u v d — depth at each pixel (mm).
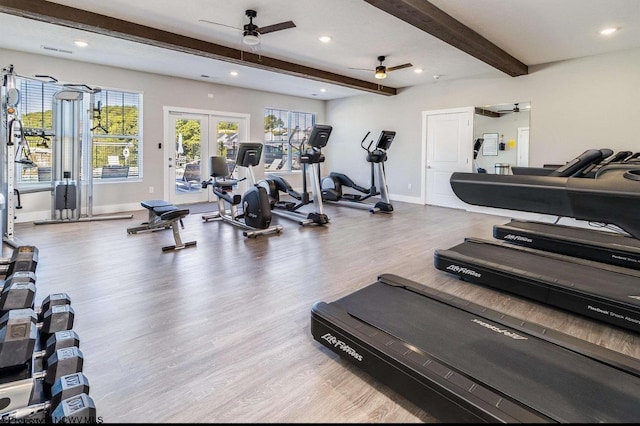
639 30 4258
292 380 1799
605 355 1675
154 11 3803
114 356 1983
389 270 3441
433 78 6906
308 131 9023
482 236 4816
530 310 2633
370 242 4484
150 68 6164
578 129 5574
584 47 4953
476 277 3021
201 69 6211
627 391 1424
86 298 2717
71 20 3703
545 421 1243
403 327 1920
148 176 6695
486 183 1201
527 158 6121
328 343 1964
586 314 2439
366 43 4785
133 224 5332
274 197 6383
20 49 5109
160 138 6773
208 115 7422
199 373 1847
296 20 3998
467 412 1338
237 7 3682
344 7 3662
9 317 1659
